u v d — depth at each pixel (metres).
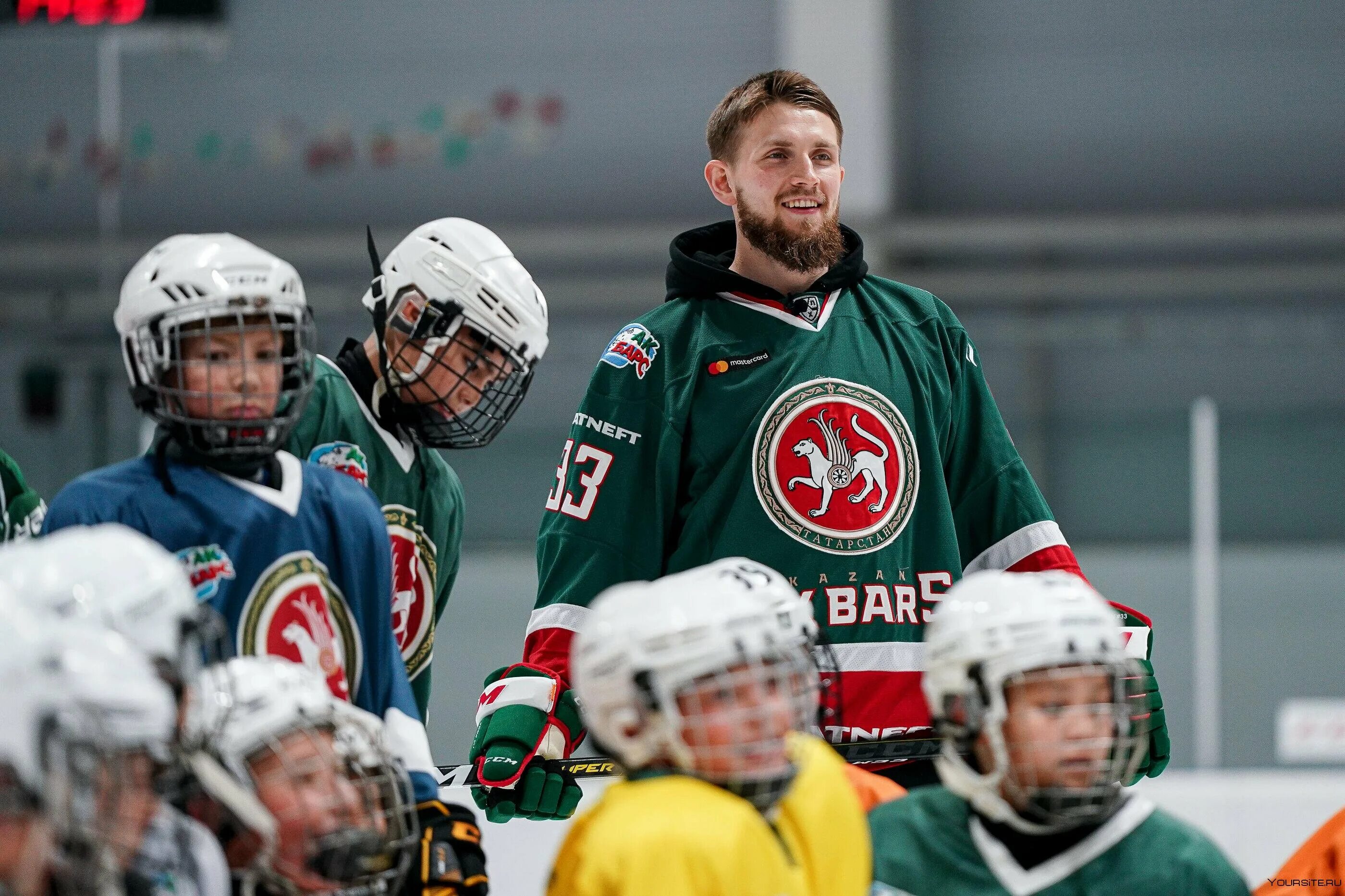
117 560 5.57
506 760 8.64
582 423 9.30
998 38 31.28
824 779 6.30
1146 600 20.75
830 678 8.21
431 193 32.09
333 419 8.58
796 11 30.50
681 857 5.53
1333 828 7.14
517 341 8.39
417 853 6.82
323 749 6.05
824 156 9.24
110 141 32.00
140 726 4.98
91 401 27.05
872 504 8.95
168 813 5.70
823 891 6.12
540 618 9.13
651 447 9.18
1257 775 20.06
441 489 9.20
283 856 5.94
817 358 9.18
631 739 5.94
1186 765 20.34
